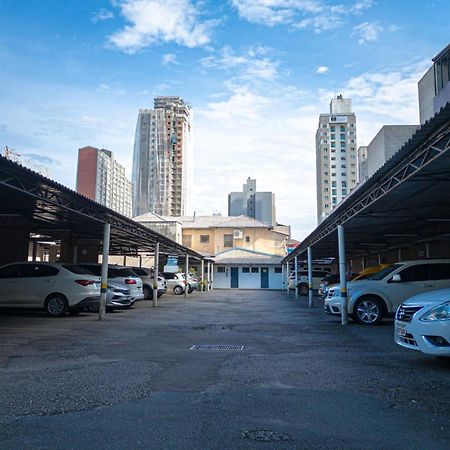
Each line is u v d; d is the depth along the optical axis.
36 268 14.98
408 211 13.82
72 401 5.35
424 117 25.77
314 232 19.52
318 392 5.79
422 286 13.05
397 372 6.91
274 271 51.78
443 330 6.65
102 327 12.32
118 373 6.80
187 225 56.75
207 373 6.85
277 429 4.47
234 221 57.28
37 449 3.96
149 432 4.37
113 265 19.59
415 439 4.23
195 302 24.33
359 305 13.31
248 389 5.93
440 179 9.84
